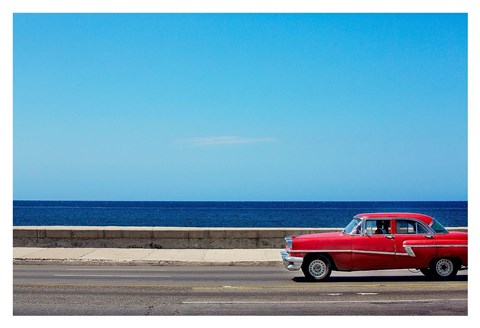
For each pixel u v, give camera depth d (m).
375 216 16.06
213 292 13.58
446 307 11.49
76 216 105.94
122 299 12.58
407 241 15.79
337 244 15.73
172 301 12.31
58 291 13.70
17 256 20.95
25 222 82.00
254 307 11.55
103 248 23.33
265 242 23.64
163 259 20.36
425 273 16.78
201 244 23.56
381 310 11.19
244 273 17.66
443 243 15.84
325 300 12.37
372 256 15.74
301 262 15.62
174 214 120.19
